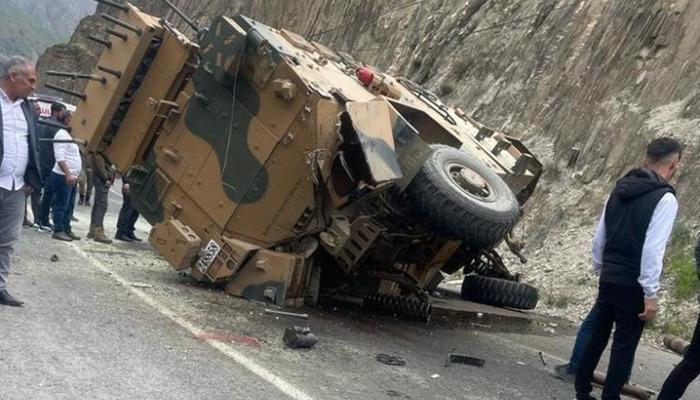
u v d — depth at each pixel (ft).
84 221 42.50
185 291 23.76
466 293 31.50
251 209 23.62
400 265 27.22
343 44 90.63
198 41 24.45
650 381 22.25
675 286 32.30
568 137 48.44
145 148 25.55
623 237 16.07
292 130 22.57
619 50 48.75
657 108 43.75
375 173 20.95
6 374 13.85
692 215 36.40
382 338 21.99
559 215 43.86
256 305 22.99
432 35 73.61
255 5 115.44
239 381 15.70
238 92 23.49
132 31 24.91
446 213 22.33
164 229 24.71
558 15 57.88
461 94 63.57
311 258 23.99
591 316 20.34
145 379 14.88
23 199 19.04
